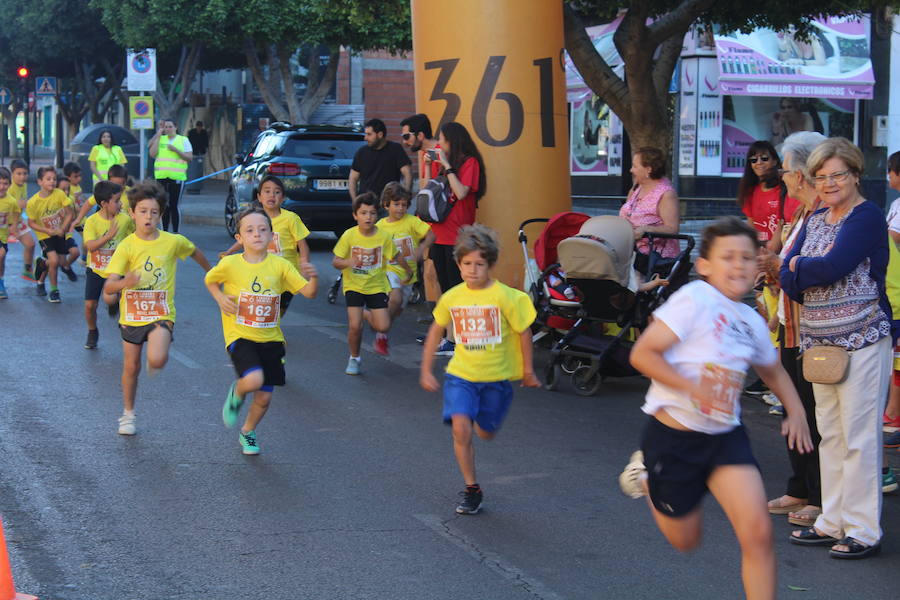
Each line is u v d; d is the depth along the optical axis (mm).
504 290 6391
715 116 24844
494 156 12055
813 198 5930
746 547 4324
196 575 5270
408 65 44156
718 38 24406
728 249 4414
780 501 6480
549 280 10008
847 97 25312
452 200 10969
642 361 4395
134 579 5195
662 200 9812
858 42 25469
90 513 6121
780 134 25578
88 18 41562
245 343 7289
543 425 8508
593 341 9570
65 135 76312
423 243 10836
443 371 10258
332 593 5094
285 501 6449
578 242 9242
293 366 10398
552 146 12258
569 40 14289
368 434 8031
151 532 5852
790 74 24734
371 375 10102
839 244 5496
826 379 5562
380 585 5211
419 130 11906
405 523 6129
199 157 38938
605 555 5707
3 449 7301
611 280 9305
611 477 7133
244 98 51875
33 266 17109
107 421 8133
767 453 7910
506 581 5312
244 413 8531
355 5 16938
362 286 9938
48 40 42188
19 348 10734
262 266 7371
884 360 5637
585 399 9484
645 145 14492
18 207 14102
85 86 49250
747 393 9742
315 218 19781
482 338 6336
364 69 43594
